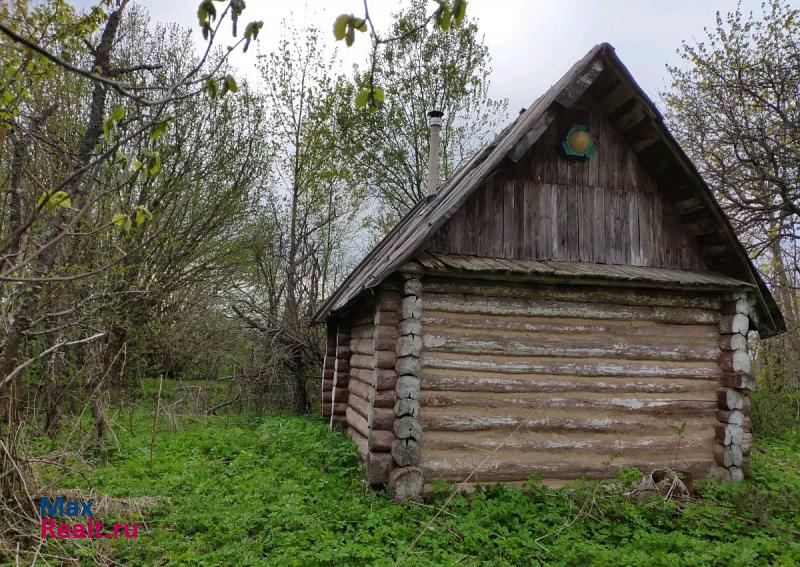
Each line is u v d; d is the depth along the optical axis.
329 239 21.23
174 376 15.84
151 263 13.60
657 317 7.84
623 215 8.17
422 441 6.85
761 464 8.74
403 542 5.27
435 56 19.83
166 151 13.79
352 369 10.50
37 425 7.47
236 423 12.23
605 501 6.42
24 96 5.02
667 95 15.57
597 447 7.31
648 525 6.07
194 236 15.46
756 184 13.01
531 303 7.43
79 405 8.54
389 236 12.38
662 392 7.68
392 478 6.53
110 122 2.87
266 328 15.45
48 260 5.86
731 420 7.63
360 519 5.90
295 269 18.53
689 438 7.68
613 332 7.65
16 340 5.63
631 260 8.11
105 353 9.25
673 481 7.04
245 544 5.18
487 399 7.11
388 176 20.75
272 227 19.14
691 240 8.43
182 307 15.57
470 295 7.27
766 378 13.51
